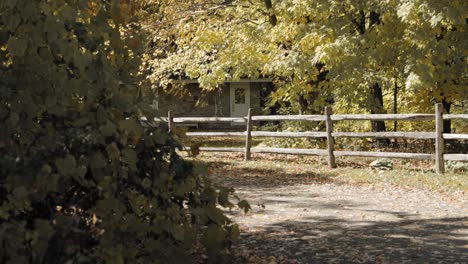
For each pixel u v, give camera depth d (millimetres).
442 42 16953
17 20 5133
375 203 11320
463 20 15773
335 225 9312
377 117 15719
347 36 18125
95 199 5484
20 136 5270
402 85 20219
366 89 20203
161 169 5691
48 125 5270
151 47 23484
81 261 5062
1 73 5172
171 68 22219
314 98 21500
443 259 7281
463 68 17797
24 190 4797
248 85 39250
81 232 5180
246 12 22750
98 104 5562
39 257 4898
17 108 5145
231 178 15008
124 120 5391
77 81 5297
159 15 22781
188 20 22797
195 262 6395
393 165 16672
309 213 10328
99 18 5938
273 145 20125
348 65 18109
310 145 19812
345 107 20719
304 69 18422
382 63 18781
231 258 6812
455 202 11312
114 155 5195
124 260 5414
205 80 21156
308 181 14383
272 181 14445
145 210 5535
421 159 15820
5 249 4793
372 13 19625
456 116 14688
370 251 7672
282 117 17906
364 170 15656
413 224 9375
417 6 15672
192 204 5953
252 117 18438
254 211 10508
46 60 5285
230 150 18953
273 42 20250
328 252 7633
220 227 5980
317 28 19031
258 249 7781
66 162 4902
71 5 5699
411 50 17297
